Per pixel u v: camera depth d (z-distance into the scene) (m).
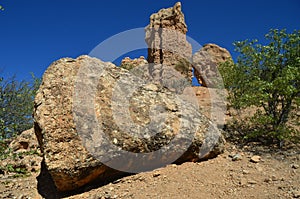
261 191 3.68
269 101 5.87
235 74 7.00
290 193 3.51
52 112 4.22
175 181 4.17
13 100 8.38
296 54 5.84
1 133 5.45
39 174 5.08
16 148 6.29
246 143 5.86
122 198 3.83
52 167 3.88
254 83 5.79
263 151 5.25
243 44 6.84
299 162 4.53
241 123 6.92
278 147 5.44
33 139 6.42
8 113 8.00
